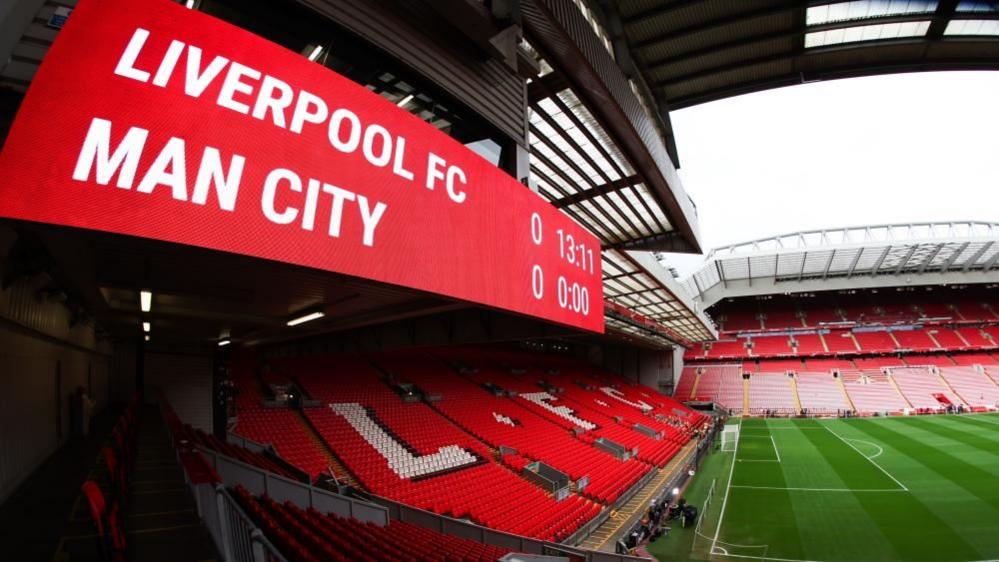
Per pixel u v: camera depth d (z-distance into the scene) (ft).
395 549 23.53
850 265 166.71
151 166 9.62
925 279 167.63
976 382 158.92
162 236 9.46
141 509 20.10
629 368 183.62
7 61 9.66
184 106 10.30
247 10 15.49
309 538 18.69
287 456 43.78
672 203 42.19
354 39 17.51
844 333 195.11
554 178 39.42
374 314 23.84
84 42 9.34
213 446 31.17
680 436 114.83
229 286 18.21
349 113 13.47
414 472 51.13
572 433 86.74
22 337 22.49
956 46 37.88
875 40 38.52
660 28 38.78
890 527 50.31
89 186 8.83
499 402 87.20
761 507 59.67
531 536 44.78
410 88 19.03
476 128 21.71
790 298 214.07
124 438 25.90
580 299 25.16
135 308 25.00
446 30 19.97
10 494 20.65
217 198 10.41
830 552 44.80
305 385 62.34
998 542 44.93
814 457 88.94
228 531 14.71
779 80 44.78
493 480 56.08
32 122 8.48
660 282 78.07
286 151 11.80
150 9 10.24
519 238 20.45
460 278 16.48
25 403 23.27
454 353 109.29
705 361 200.95
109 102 9.37
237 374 60.39
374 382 72.64
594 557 37.37
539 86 27.76
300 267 11.64
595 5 34.94
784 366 188.34
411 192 14.99
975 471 71.31
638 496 68.69
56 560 14.10
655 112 46.75
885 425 127.34
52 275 21.62
